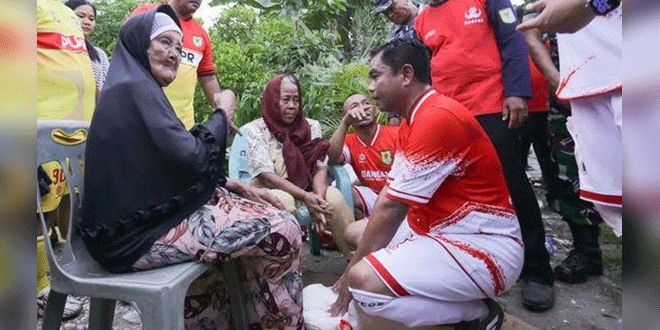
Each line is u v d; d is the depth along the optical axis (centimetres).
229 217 151
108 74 148
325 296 195
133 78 143
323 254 291
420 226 166
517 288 241
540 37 218
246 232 148
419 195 152
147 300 128
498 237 157
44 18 204
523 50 209
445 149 149
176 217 144
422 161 150
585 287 238
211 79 288
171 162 140
